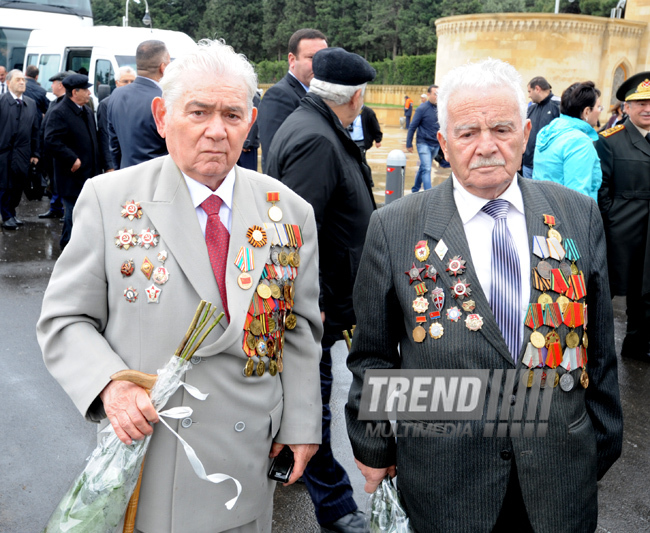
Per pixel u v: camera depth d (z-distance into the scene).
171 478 1.75
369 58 51.62
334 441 3.81
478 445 1.78
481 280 1.81
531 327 1.75
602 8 38.91
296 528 3.01
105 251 1.78
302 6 53.94
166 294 1.74
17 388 4.26
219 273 1.81
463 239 1.82
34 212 9.95
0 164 8.34
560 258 1.80
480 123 1.75
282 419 1.95
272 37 57.41
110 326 1.79
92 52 11.57
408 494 1.90
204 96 1.73
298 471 1.93
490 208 1.84
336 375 4.76
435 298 1.81
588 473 1.83
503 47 22.59
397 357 2.01
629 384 4.63
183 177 1.84
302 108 2.89
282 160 2.81
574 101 4.88
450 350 1.78
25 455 3.49
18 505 3.07
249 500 1.86
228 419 1.79
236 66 1.79
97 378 1.67
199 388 1.75
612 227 4.91
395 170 6.69
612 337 1.92
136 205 1.79
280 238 1.91
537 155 4.99
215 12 59.22
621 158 4.84
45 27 13.77
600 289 1.87
